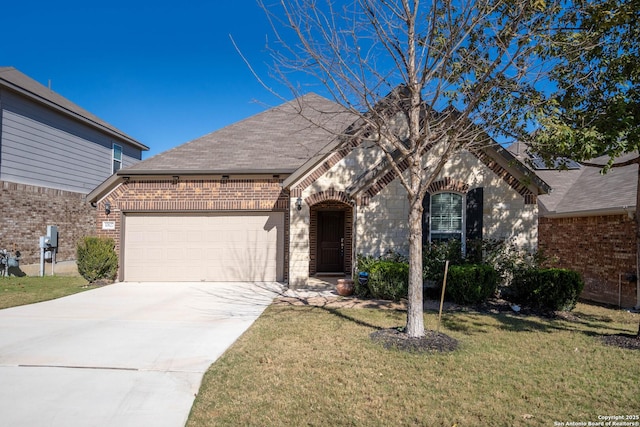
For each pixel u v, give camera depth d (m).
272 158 13.30
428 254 10.11
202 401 4.28
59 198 15.91
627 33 6.81
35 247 14.80
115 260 12.55
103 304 9.37
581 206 11.38
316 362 5.38
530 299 9.44
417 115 6.63
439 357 5.58
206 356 5.64
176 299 10.03
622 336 6.66
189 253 13.02
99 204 12.88
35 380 4.79
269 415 3.98
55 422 3.86
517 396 4.41
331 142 11.40
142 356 5.63
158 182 12.96
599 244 10.95
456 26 6.00
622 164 6.56
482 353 5.80
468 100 7.29
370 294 10.23
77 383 4.72
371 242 10.77
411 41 6.41
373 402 4.24
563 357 5.67
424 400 4.29
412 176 6.48
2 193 13.48
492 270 9.40
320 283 12.54
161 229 13.06
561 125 6.20
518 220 10.59
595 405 4.21
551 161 7.47
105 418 3.94
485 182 10.69
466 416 3.97
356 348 5.95
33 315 8.16
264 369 5.14
